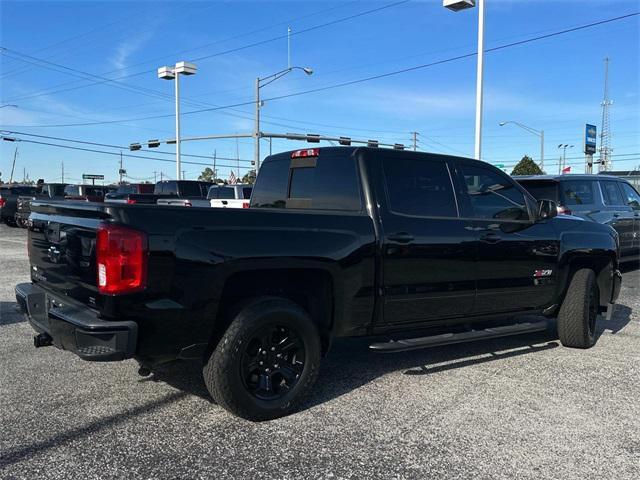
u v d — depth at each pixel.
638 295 9.21
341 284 4.30
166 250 3.54
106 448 3.56
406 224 4.66
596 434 3.83
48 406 4.23
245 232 3.86
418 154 4.95
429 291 4.80
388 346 4.53
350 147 4.79
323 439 3.72
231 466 3.35
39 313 4.46
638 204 11.75
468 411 4.21
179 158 37.53
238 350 3.83
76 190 25.52
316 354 4.23
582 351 5.95
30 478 3.17
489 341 6.33
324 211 4.67
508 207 5.49
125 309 3.46
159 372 5.02
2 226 25.59
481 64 17.78
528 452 3.56
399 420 4.04
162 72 37.34
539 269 5.63
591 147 37.69
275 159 5.56
